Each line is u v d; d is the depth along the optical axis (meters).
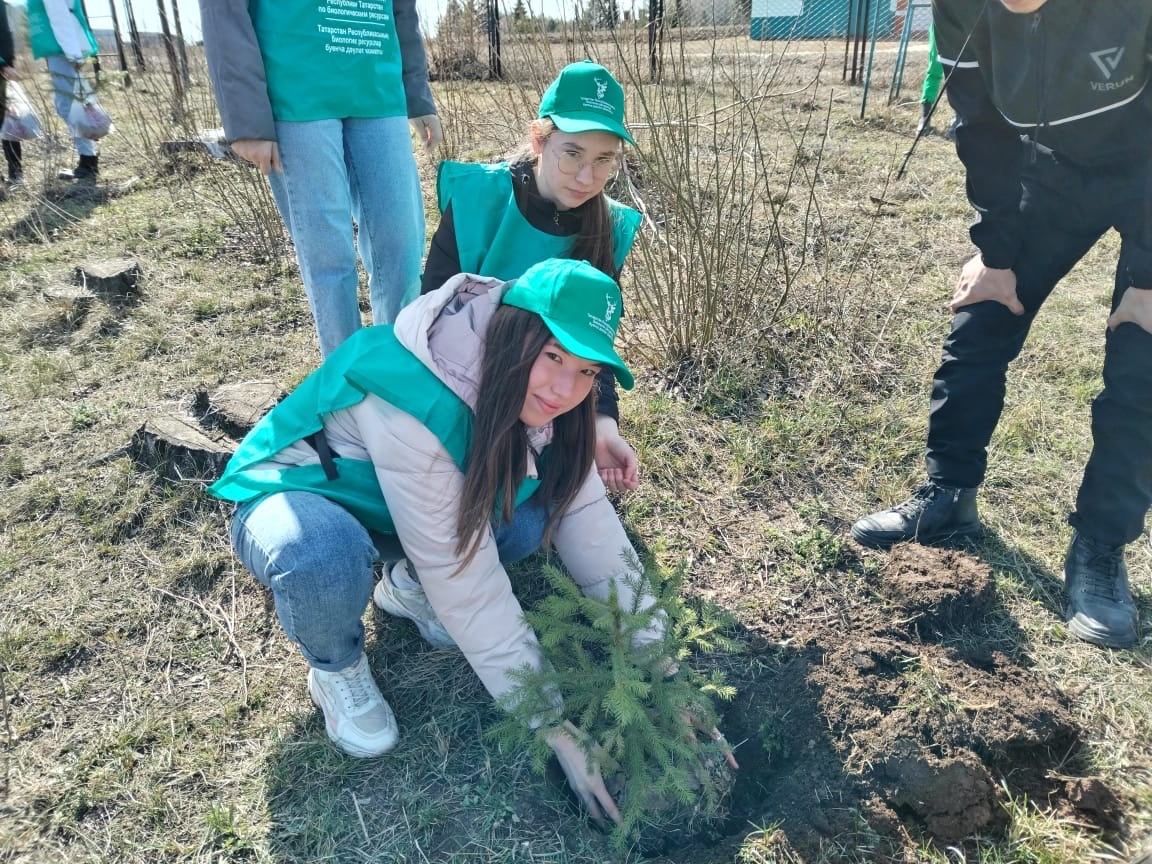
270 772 1.99
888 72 10.30
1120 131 2.02
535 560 2.57
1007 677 2.13
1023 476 2.95
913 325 3.79
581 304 1.60
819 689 2.08
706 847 1.85
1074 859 1.81
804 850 1.80
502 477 1.71
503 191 2.32
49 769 1.99
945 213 4.97
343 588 1.81
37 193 5.60
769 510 2.84
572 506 2.06
